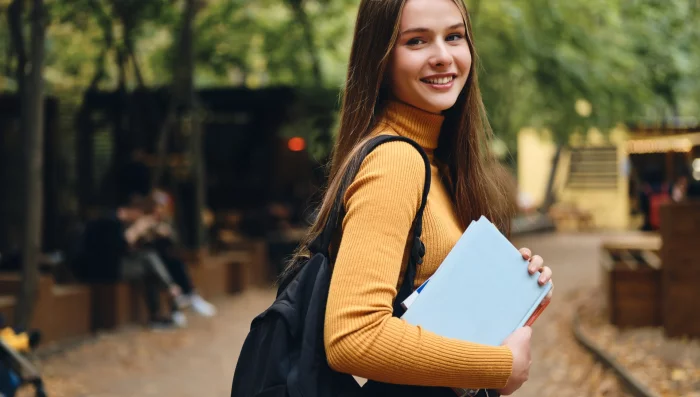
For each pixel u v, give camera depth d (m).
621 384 6.41
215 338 9.40
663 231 8.45
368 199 1.75
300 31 14.55
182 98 13.74
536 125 17.88
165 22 12.57
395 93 2.01
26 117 7.47
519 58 13.92
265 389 1.79
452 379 1.72
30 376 4.66
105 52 14.47
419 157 1.81
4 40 12.21
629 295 9.05
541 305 1.92
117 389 6.75
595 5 13.42
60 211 15.34
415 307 1.79
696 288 8.20
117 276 9.84
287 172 17.34
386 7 1.95
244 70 16.25
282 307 1.83
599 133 17.50
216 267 13.28
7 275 9.07
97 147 16.89
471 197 2.20
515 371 1.78
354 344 1.67
